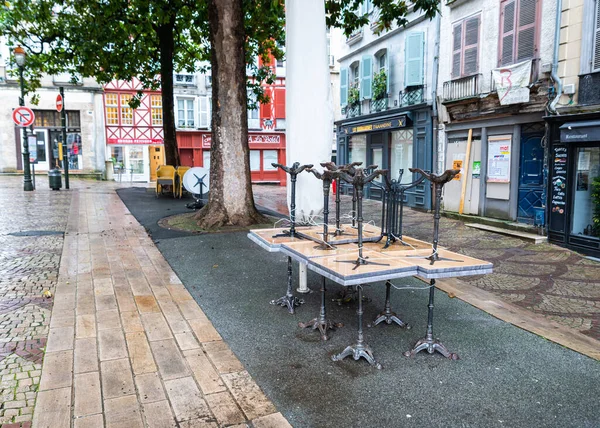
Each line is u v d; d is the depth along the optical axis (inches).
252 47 621.0
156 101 1072.2
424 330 157.9
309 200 181.5
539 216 368.2
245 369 126.3
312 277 222.4
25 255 249.8
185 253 262.7
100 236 305.1
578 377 125.2
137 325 154.6
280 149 1132.5
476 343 147.6
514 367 130.8
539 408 109.6
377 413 106.6
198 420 100.7
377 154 673.6
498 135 437.1
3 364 125.0
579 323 178.9
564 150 342.0
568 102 350.3
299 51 175.3
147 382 116.3
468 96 457.1
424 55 546.9
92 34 549.0
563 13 353.1
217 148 343.3
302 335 151.9
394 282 219.3
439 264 126.0
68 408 103.5
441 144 518.6
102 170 1016.9
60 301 177.0
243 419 101.8
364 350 132.2
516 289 226.5
